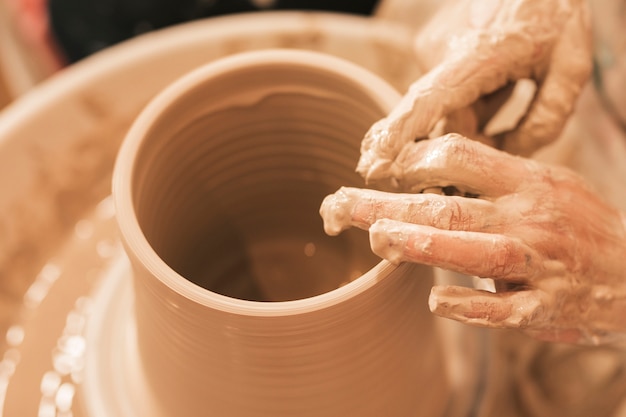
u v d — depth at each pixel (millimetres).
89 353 541
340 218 408
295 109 512
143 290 428
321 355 414
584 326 453
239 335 404
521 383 552
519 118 513
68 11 878
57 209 628
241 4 893
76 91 658
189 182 518
